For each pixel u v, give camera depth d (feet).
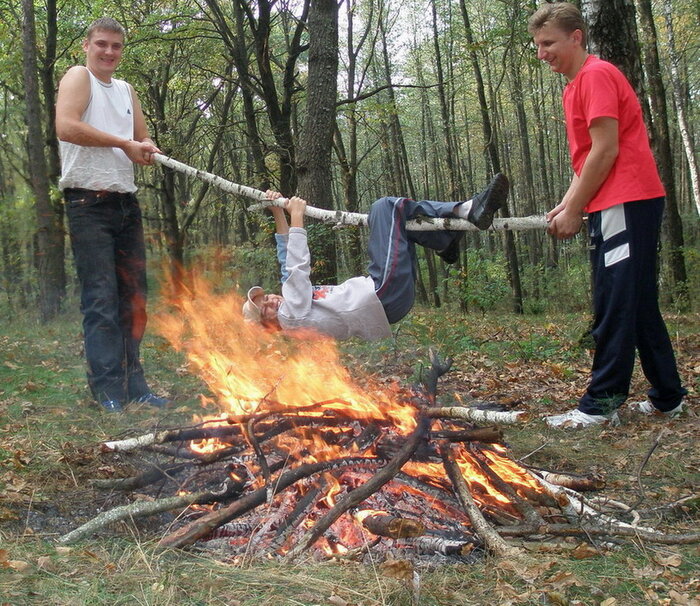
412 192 83.46
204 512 10.18
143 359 22.65
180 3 59.26
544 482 11.02
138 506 9.86
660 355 15.40
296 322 12.74
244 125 77.41
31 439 13.61
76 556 8.87
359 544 9.43
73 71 16.21
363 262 50.37
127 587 8.10
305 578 8.34
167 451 11.78
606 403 15.03
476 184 136.15
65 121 15.74
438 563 8.94
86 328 16.49
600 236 14.66
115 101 16.75
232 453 11.12
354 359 23.26
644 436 14.39
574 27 14.83
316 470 10.25
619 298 14.53
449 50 87.92
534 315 55.62
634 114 14.34
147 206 62.95
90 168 16.19
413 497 10.37
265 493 9.80
